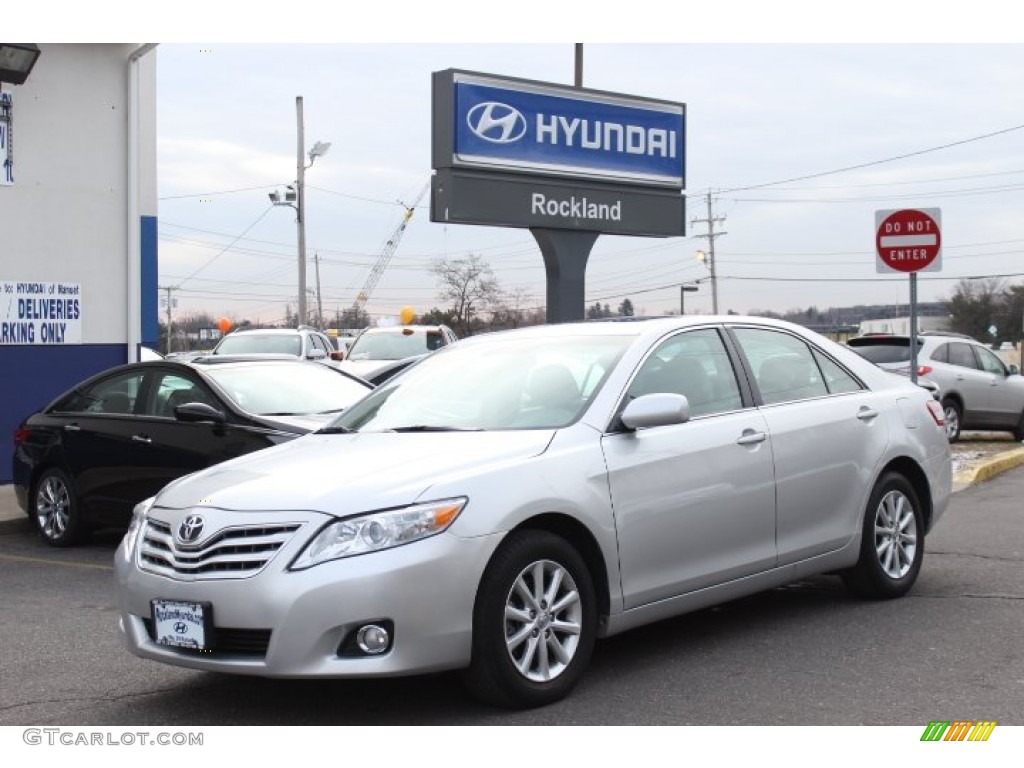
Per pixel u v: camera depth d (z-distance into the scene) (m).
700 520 5.70
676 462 5.63
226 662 4.62
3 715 5.14
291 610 4.48
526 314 59.50
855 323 76.88
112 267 13.48
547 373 5.86
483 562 4.73
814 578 7.71
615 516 5.30
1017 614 6.57
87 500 9.62
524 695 4.89
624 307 63.88
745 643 6.05
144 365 9.65
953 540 9.09
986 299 82.81
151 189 14.81
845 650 5.88
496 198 16.53
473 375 6.11
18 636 6.61
